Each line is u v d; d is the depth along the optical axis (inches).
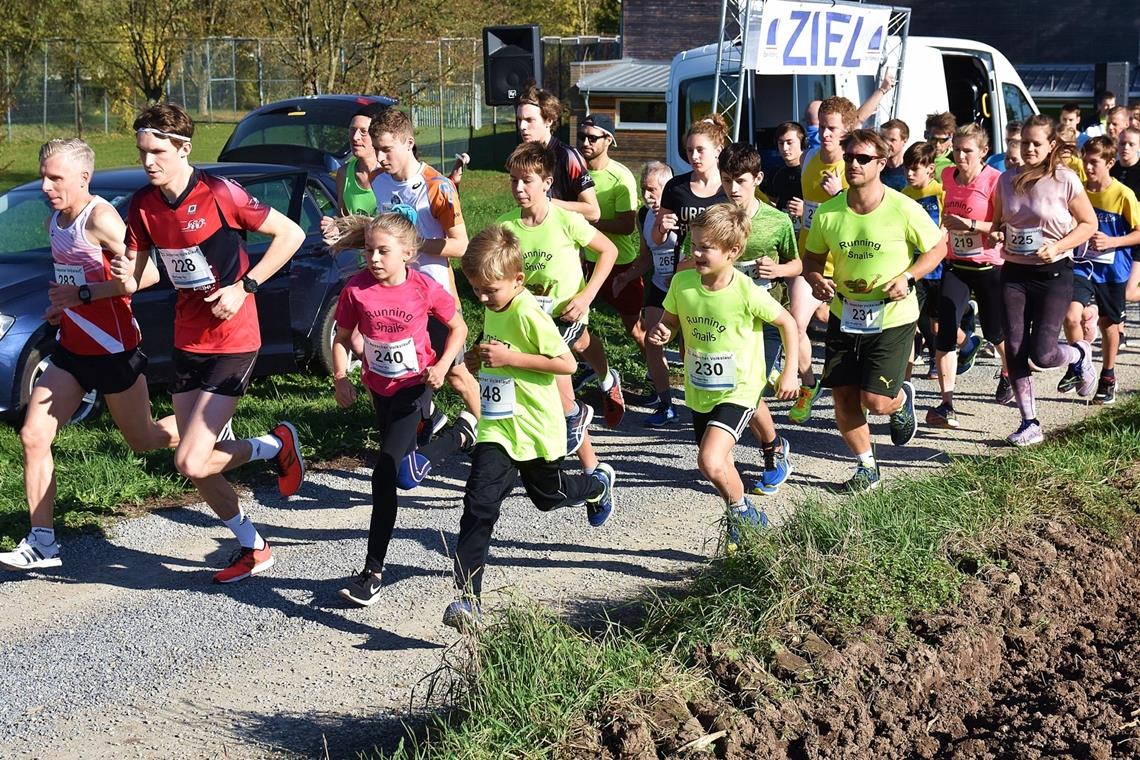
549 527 253.3
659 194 315.9
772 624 183.2
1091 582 214.8
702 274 224.8
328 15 889.5
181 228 210.5
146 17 1187.9
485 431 204.1
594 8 2124.8
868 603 191.9
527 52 464.4
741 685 166.7
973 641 186.5
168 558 237.3
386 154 252.5
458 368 233.9
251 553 225.8
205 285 213.5
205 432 215.0
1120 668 187.3
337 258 382.6
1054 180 294.7
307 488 280.8
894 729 165.5
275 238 219.0
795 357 230.1
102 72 1359.5
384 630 202.8
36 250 343.0
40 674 186.4
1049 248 291.3
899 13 492.7
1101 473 263.1
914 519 219.1
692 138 295.1
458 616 180.2
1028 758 159.3
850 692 169.5
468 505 199.6
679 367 400.5
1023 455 265.7
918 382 386.3
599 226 329.4
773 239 272.4
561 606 209.9
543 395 204.8
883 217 252.1
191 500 271.9
